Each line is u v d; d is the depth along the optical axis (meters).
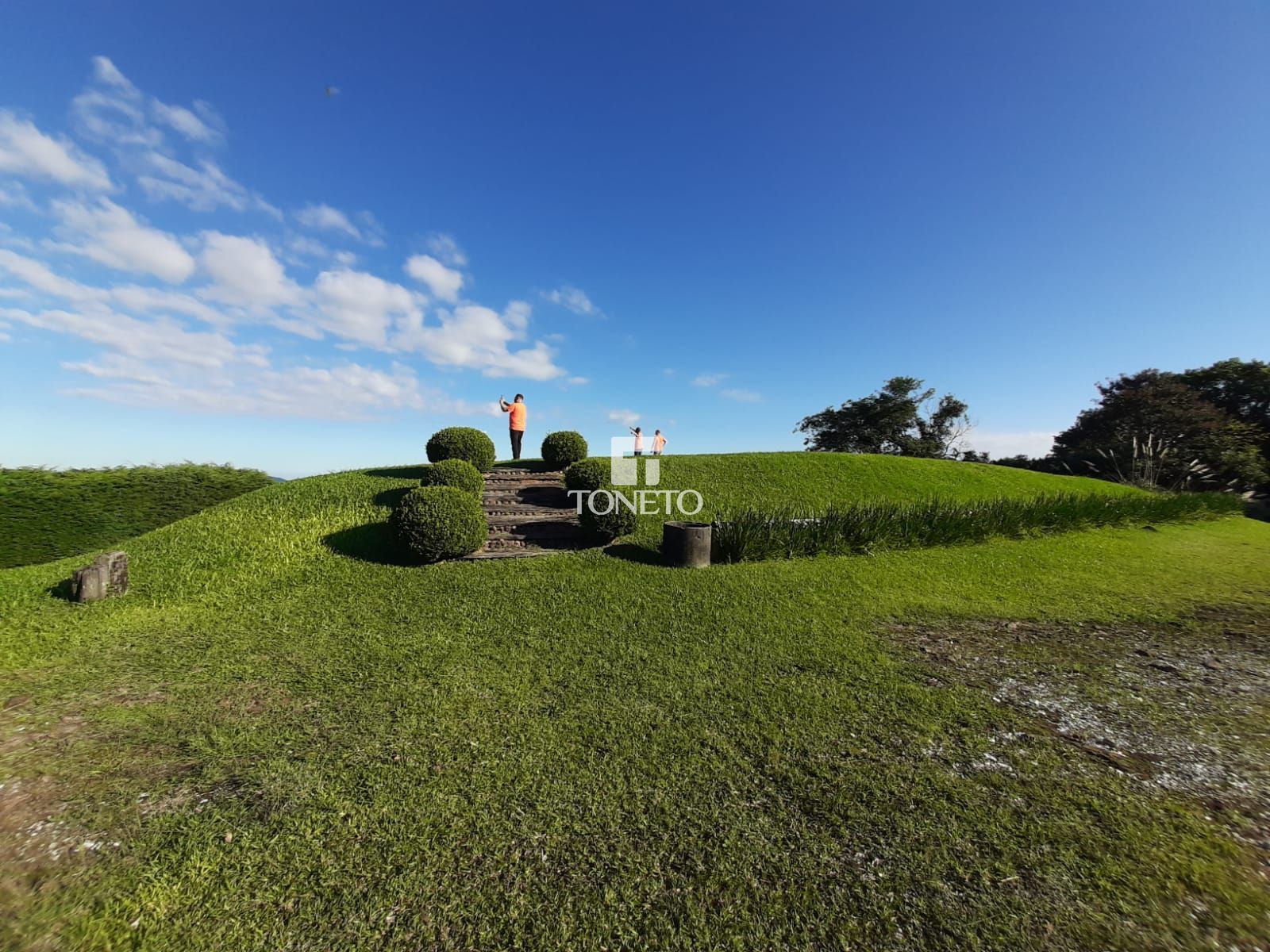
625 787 2.74
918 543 8.33
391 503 8.78
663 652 4.55
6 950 1.84
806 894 2.08
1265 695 3.91
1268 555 9.31
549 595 5.98
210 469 10.87
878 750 3.09
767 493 10.56
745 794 2.69
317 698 3.78
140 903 2.04
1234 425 20.70
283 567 6.70
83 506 8.94
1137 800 2.66
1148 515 10.95
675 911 2.01
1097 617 5.73
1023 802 2.64
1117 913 1.98
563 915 1.99
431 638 4.86
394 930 1.93
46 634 4.98
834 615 5.54
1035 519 9.35
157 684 4.03
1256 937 1.88
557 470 11.24
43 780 2.83
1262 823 2.49
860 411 33.78
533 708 3.60
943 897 2.06
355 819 2.51
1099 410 27.27
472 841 2.37
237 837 2.40
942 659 4.51
